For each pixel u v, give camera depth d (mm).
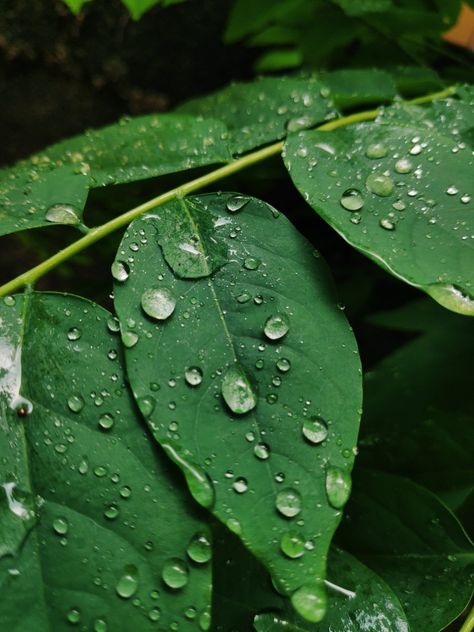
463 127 209
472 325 271
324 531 169
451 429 226
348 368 179
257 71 385
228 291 184
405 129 197
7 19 348
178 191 196
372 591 185
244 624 183
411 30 273
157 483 175
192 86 389
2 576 168
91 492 173
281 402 177
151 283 184
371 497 203
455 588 193
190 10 361
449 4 264
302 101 222
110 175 204
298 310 183
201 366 178
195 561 172
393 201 187
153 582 171
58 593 169
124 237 188
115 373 181
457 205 185
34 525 171
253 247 188
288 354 180
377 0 255
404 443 226
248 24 291
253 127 221
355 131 198
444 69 287
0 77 365
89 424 177
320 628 183
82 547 171
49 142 391
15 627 166
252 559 188
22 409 177
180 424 175
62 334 183
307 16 279
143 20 360
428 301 292
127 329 180
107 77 376
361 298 295
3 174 217
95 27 360
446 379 252
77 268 346
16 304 184
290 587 167
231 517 170
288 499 171
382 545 199
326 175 191
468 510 223
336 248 285
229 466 172
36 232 245
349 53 296
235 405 176
